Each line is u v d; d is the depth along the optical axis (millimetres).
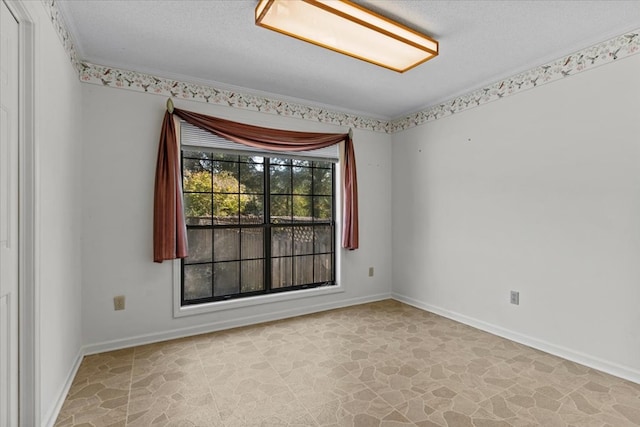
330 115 3717
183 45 2398
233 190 3283
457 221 3314
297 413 1786
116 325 2654
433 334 2934
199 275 3105
